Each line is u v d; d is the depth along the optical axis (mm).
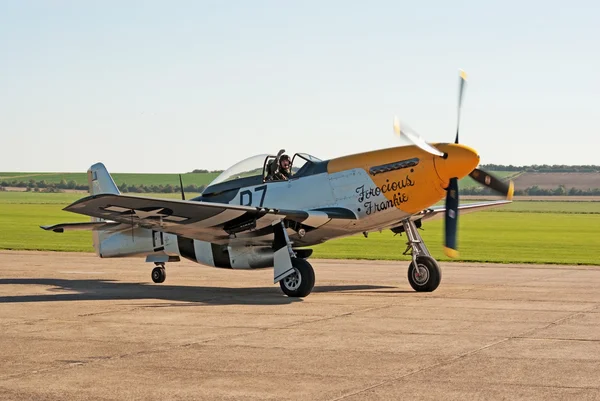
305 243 13602
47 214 59312
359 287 14047
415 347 7727
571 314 10203
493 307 10969
